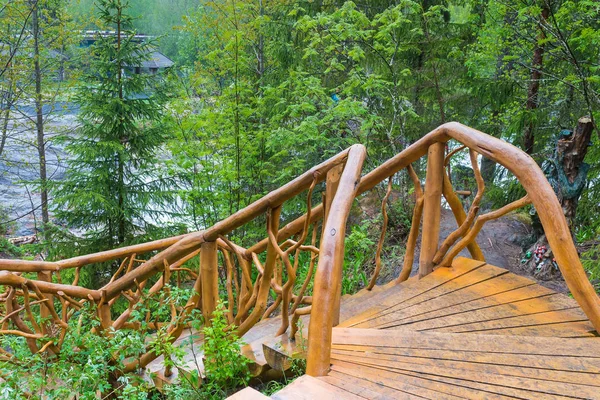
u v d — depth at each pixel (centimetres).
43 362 251
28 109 1183
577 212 627
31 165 1116
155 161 767
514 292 268
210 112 687
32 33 1038
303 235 258
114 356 276
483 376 183
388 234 689
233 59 712
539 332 228
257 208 267
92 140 740
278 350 257
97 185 729
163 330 271
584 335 224
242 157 714
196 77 773
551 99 732
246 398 155
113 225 758
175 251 301
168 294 311
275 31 877
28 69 1031
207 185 705
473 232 287
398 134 756
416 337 215
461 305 255
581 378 182
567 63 675
